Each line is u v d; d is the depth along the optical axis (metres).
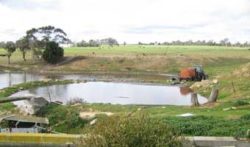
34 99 45.78
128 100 64.31
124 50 183.88
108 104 48.66
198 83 78.62
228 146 27.06
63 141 27.84
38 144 28.20
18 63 142.62
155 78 106.25
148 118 18.39
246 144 26.91
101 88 82.75
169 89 80.44
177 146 17.97
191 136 28.45
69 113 39.84
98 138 17.59
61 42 158.38
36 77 108.62
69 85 87.75
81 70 130.12
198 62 138.00
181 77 90.88
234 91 57.59
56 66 135.88
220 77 76.12
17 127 35.16
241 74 70.44
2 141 28.44
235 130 29.27
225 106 42.69
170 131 18.12
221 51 176.25
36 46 147.62
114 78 105.88
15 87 77.25
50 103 47.34
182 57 141.62
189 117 34.03
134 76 113.94
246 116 33.16
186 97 67.56
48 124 37.38
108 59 140.38
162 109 43.62
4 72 122.69
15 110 45.56
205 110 40.81
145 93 74.19
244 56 154.50
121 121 17.81
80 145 18.25
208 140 27.36
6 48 151.50
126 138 17.28
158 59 139.12
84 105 47.41
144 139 17.31
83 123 37.06
